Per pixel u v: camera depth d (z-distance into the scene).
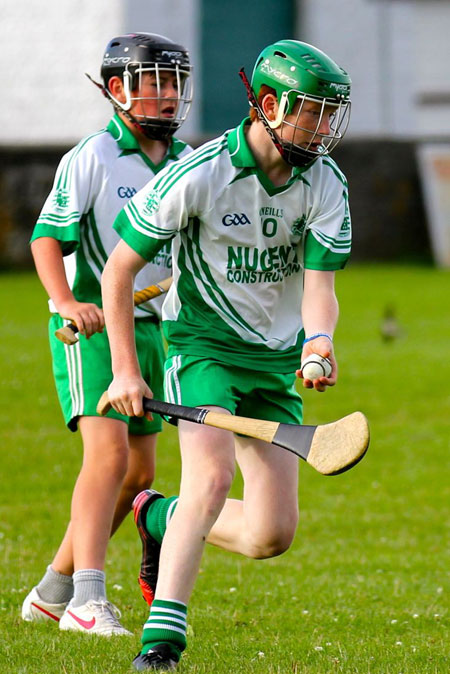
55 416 35.69
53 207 16.61
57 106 80.38
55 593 16.59
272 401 14.78
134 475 17.19
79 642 14.77
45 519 25.66
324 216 14.25
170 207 13.73
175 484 29.45
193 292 14.32
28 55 80.06
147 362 16.98
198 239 14.11
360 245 80.38
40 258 16.42
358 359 45.16
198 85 80.94
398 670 13.59
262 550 14.59
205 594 18.50
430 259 80.25
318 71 13.21
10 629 15.80
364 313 56.91
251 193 13.86
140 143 17.12
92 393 16.22
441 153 80.25
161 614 13.14
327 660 14.10
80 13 79.44
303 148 13.52
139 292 16.05
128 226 14.01
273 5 81.75
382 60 83.19
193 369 14.17
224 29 81.06
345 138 80.00
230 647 14.78
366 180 80.31
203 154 13.81
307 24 82.12
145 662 13.03
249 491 14.46
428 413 37.62
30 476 29.48
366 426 12.52
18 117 80.69
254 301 14.35
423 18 83.62
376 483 29.62
